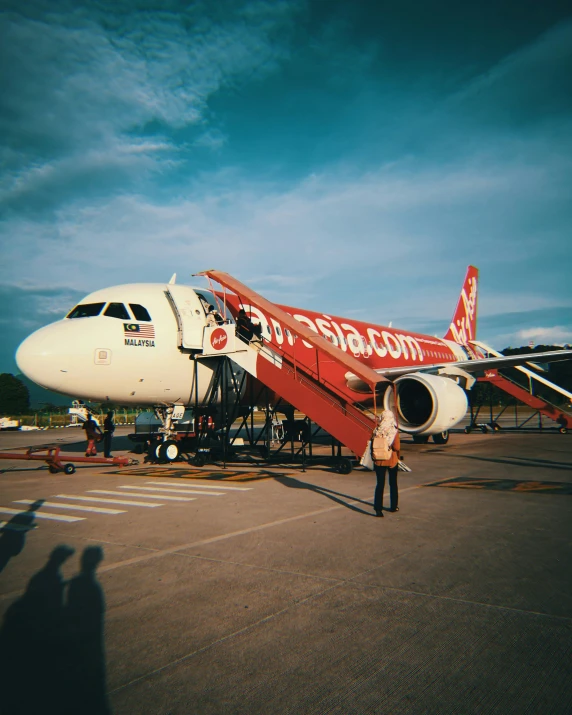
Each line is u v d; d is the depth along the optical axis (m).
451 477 10.20
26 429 46.16
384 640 3.35
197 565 4.95
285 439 13.67
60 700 2.76
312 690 2.81
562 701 2.66
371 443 6.91
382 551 5.24
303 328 10.54
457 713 2.58
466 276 29.69
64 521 7.00
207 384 13.34
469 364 15.62
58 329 11.41
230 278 12.81
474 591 4.13
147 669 3.07
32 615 3.87
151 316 12.32
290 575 4.60
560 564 4.76
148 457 13.91
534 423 32.91
